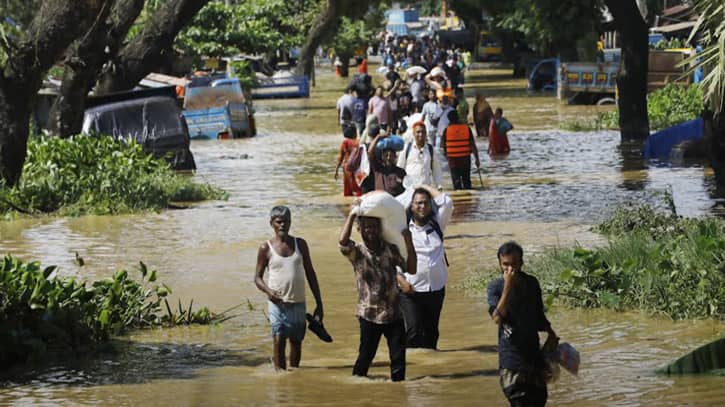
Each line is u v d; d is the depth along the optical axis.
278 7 125.88
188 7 64.62
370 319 19.80
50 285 23.97
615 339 22.53
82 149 50.94
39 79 45.66
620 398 17.58
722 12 26.20
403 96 77.81
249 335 24.41
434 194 22.61
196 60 117.56
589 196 46.47
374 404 17.91
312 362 21.67
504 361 16.59
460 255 33.56
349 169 43.72
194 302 27.98
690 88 82.75
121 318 24.98
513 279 16.52
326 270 31.77
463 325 24.69
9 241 37.88
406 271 19.91
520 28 124.25
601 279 26.17
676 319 24.33
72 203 45.53
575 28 112.44
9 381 20.42
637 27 69.75
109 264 33.28
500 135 65.81
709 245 26.31
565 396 17.86
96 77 58.81
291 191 51.19
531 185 51.00
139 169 52.72
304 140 79.94
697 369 19.23
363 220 19.80
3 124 45.44
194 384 19.78
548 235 36.53
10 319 22.64
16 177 46.09
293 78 131.75
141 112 61.22
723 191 46.00
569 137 75.81
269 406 18.00
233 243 36.88
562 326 24.00
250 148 74.62
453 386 19.08
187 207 46.50
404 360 19.75
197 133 82.00
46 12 44.97
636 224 35.81
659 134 61.97
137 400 18.66
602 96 106.31
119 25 57.47
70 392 19.34
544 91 127.81
